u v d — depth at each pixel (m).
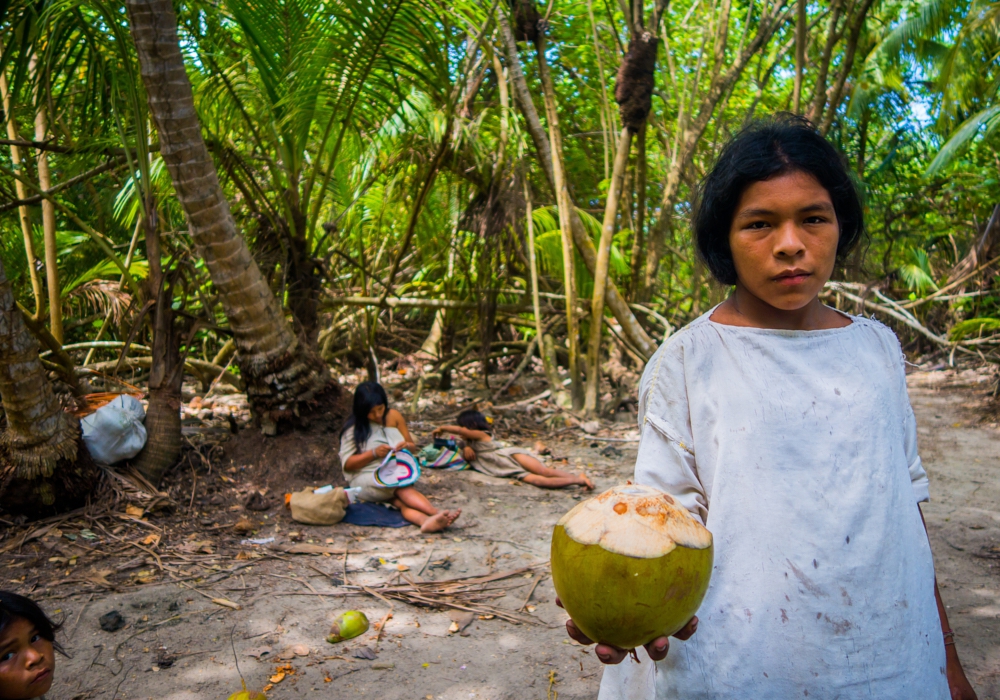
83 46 4.46
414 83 5.64
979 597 3.26
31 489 3.85
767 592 1.11
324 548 3.82
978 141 8.89
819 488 1.12
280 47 4.93
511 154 6.83
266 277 5.63
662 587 0.98
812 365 1.17
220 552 3.72
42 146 4.69
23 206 4.96
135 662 2.69
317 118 5.50
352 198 7.27
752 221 1.12
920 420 6.83
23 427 3.81
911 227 10.30
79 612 3.05
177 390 4.59
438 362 8.80
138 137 4.29
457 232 7.28
